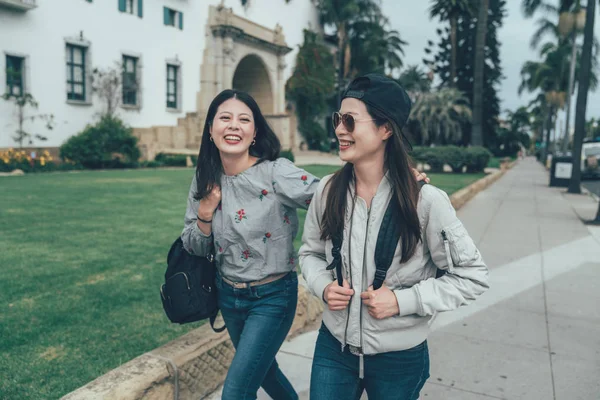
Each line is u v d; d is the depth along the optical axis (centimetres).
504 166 3172
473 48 5125
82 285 427
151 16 2670
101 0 2367
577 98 1487
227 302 211
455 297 149
